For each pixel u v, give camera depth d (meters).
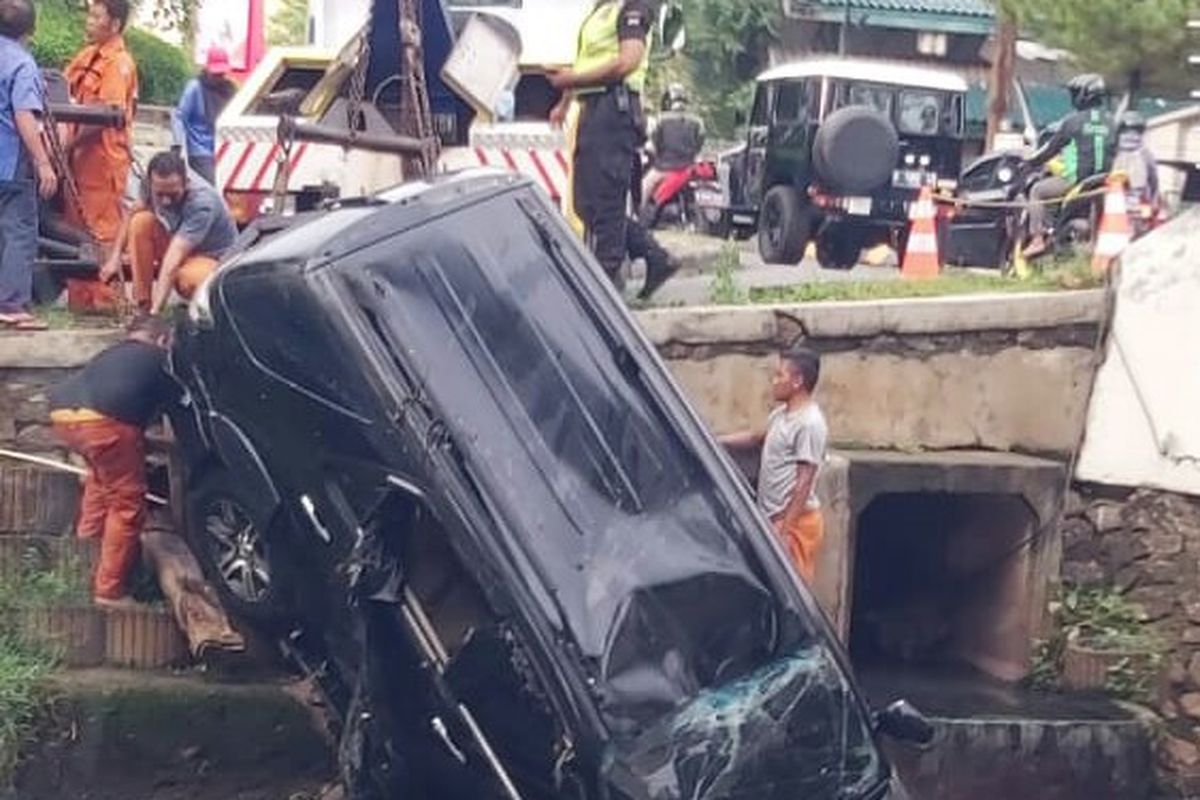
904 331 17.06
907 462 16.70
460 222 12.62
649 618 11.50
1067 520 17.41
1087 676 16.83
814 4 51.47
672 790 11.05
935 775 15.82
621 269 17.25
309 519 12.12
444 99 18.69
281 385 12.07
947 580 18.19
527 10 21.72
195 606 14.25
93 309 16.62
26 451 15.12
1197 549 16.91
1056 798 16.03
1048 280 19.28
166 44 35.19
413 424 11.63
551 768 11.24
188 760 14.19
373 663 11.78
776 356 16.80
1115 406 17.27
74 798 14.09
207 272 15.27
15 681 13.97
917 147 27.53
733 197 28.88
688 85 50.84
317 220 12.67
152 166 15.27
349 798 12.17
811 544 15.11
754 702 11.53
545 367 12.26
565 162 18.59
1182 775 16.52
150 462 14.89
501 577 11.34
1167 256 17.08
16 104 15.55
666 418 12.52
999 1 37.31
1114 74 35.47
